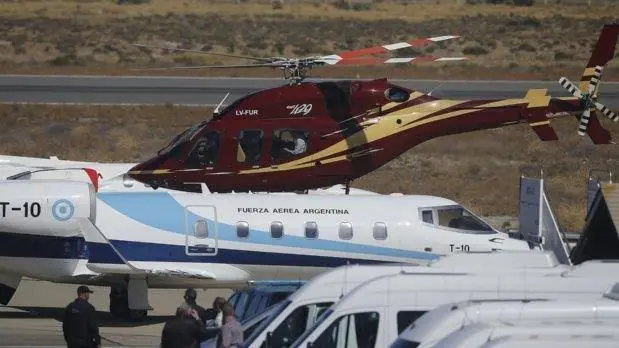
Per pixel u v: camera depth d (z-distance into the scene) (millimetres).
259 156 125375
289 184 126250
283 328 64812
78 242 111250
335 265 113750
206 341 80062
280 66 132750
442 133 129250
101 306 121188
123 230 111188
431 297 60281
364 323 60188
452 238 114875
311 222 113438
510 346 44094
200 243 111625
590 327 45969
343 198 116000
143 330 108000
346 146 125938
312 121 126375
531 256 68125
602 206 97625
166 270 109562
